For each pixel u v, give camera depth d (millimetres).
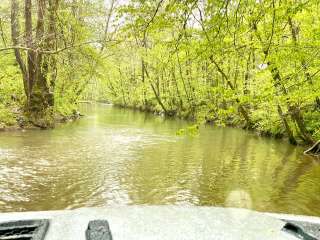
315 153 18641
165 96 46781
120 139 21594
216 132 27281
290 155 18438
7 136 20703
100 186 11680
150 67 46031
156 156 16797
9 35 29953
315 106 20578
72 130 25125
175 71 42219
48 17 22250
